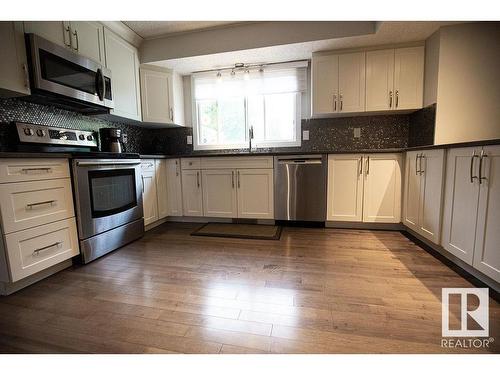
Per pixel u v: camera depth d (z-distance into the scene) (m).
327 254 2.02
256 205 2.86
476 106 2.29
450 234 1.72
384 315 1.23
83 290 1.53
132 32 2.72
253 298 1.41
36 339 1.12
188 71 3.32
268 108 3.34
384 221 2.55
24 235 1.52
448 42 2.26
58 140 2.16
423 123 2.59
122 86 2.69
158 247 2.27
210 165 2.94
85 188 1.91
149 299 1.42
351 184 2.59
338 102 2.76
